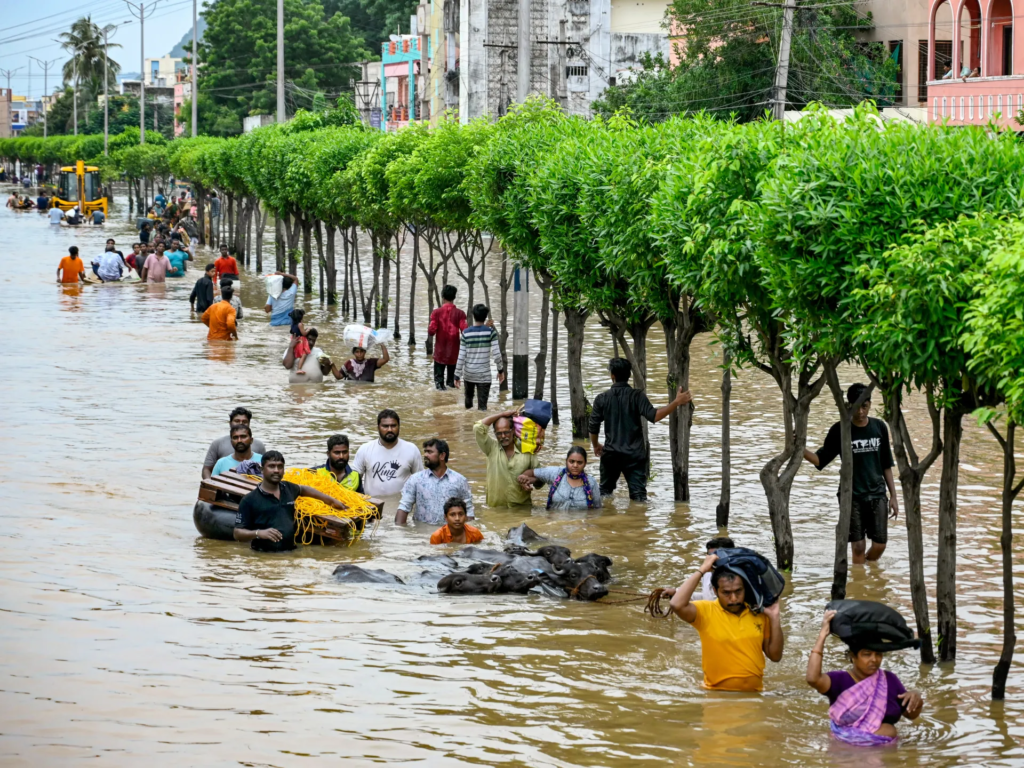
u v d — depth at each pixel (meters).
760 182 11.60
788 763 8.34
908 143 10.41
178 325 35.91
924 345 9.22
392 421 16.61
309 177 39.94
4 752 8.25
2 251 63.19
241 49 116.38
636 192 15.34
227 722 8.90
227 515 14.55
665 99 49.41
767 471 13.42
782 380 13.30
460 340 23.36
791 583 12.95
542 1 63.38
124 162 98.94
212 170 60.41
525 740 8.68
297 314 26.27
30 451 19.23
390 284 48.12
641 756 8.42
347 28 119.19
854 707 8.84
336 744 8.53
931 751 8.59
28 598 11.93
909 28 49.25
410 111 91.31
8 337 32.84
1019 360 8.09
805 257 10.37
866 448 13.48
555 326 22.48
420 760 8.28
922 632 10.52
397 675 10.03
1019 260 7.95
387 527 15.38
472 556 13.57
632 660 10.56
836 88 47.00
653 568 13.58
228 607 11.85
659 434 21.20
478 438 16.38
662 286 15.67
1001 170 10.09
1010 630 9.52
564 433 21.53
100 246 67.00
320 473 15.12
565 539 14.77
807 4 47.19
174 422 21.78
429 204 26.59
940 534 10.49
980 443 19.78
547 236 18.03
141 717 8.96
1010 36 38.09
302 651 10.59
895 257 9.08
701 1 49.03
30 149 156.50
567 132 20.91
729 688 9.83
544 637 11.16
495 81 67.06
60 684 9.62
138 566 13.27
